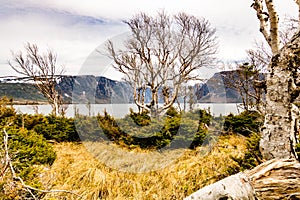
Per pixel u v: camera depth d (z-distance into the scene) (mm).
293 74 2645
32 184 3363
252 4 3615
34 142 5297
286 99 2578
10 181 2887
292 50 2598
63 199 4082
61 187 4391
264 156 2676
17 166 3822
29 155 4484
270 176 1877
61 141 8984
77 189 4516
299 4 2775
